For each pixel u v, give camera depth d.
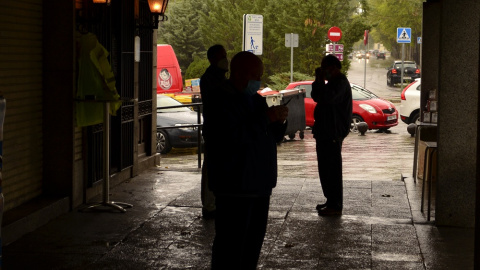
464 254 7.26
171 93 27.94
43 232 7.92
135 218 8.66
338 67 8.76
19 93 8.17
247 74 5.34
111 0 10.47
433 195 10.34
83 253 7.18
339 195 8.94
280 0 37.41
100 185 10.01
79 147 9.25
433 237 7.93
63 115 8.79
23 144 8.34
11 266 6.72
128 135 11.27
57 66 8.72
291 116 20.20
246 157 5.33
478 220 4.70
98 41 9.52
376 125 22.17
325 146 8.88
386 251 7.35
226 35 42.16
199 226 8.32
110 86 8.96
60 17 8.66
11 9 7.93
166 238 7.79
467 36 8.17
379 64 92.06
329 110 8.81
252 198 5.40
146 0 12.06
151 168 12.59
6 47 7.83
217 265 5.50
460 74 8.23
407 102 22.58
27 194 8.52
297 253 7.25
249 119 5.30
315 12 35.19
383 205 9.62
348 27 36.22
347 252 7.30
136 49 11.33
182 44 48.53
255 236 5.57
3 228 7.34
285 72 35.38
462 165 8.33
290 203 9.69
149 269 6.70
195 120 17.95
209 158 5.45
